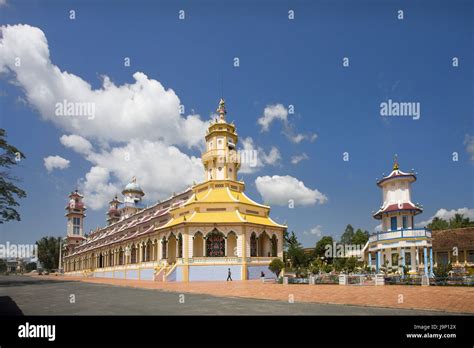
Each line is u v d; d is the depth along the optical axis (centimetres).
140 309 1875
